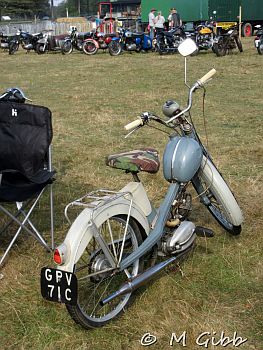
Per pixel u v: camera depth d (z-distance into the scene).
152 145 7.00
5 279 3.60
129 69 15.70
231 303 3.27
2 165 3.88
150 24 21.86
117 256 3.13
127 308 3.20
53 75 15.09
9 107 3.89
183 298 3.31
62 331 3.02
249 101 10.11
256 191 5.09
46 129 3.78
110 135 7.68
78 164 6.21
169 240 3.32
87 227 2.84
